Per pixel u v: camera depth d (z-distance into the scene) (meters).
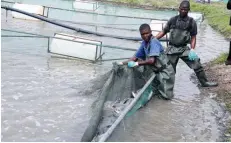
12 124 6.28
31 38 12.89
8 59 10.09
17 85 8.16
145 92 7.42
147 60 7.70
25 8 17.48
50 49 10.98
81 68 10.16
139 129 6.37
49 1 26.89
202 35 18.14
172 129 6.52
